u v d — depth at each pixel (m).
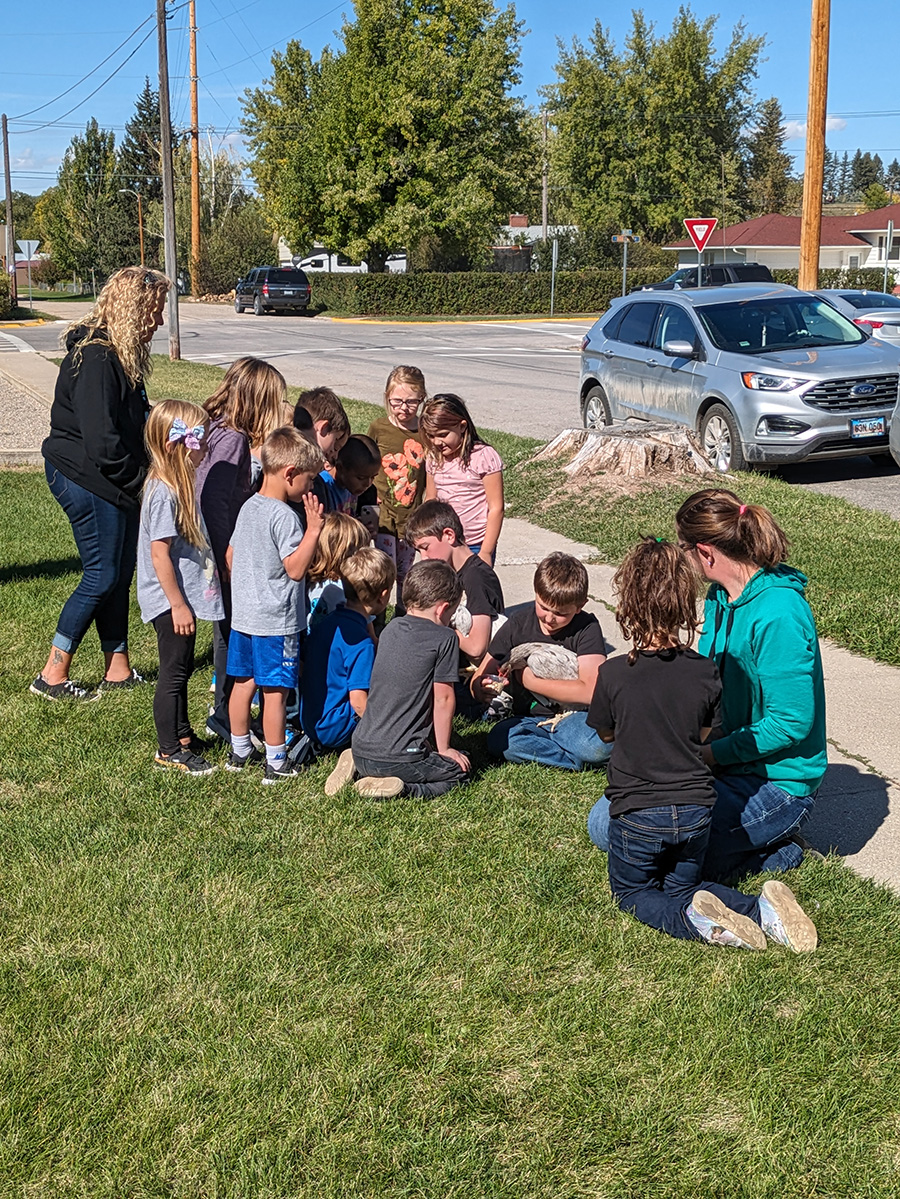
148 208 74.44
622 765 3.38
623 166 60.91
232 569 4.24
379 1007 3.01
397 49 45.53
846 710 5.08
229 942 3.29
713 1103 2.69
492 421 14.77
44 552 7.62
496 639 4.85
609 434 10.16
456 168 47.31
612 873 3.48
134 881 3.61
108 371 4.70
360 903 3.50
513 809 4.13
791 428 10.27
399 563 5.46
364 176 45.94
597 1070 2.78
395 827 3.98
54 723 4.87
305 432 4.82
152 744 4.68
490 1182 2.44
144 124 80.19
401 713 4.19
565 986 3.10
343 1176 2.46
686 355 11.09
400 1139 2.56
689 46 59.12
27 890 3.55
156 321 4.82
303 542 4.15
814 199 19.19
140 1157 2.50
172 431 4.14
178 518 4.22
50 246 82.62
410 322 41.34
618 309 12.90
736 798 3.63
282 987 3.08
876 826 4.07
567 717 4.53
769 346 11.00
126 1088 2.70
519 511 9.31
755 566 3.62
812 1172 2.48
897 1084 2.74
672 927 3.33
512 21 47.62
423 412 5.13
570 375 20.94
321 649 4.54
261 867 3.71
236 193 73.75
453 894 3.56
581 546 8.16
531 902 3.51
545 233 53.59
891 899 3.54
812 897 3.54
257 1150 2.52
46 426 14.22
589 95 60.59
